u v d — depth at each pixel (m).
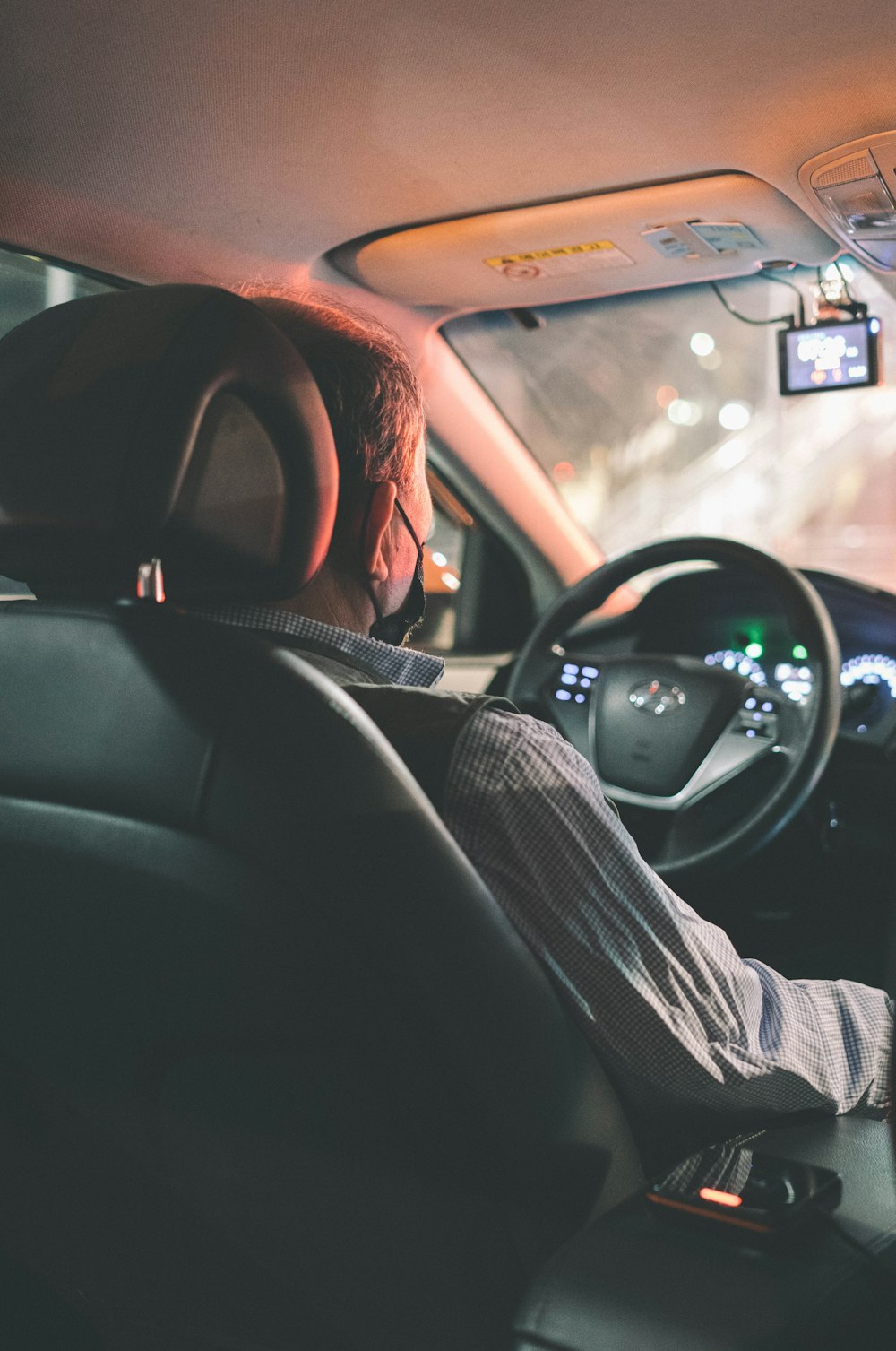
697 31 1.60
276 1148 0.85
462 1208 0.84
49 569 0.89
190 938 0.80
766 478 11.78
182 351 0.81
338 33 1.62
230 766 0.76
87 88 1.75
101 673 0.82
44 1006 0.87
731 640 2.31
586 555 2.96
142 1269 0.99
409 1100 0.81
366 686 0.95
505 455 2.79
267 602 0.91
